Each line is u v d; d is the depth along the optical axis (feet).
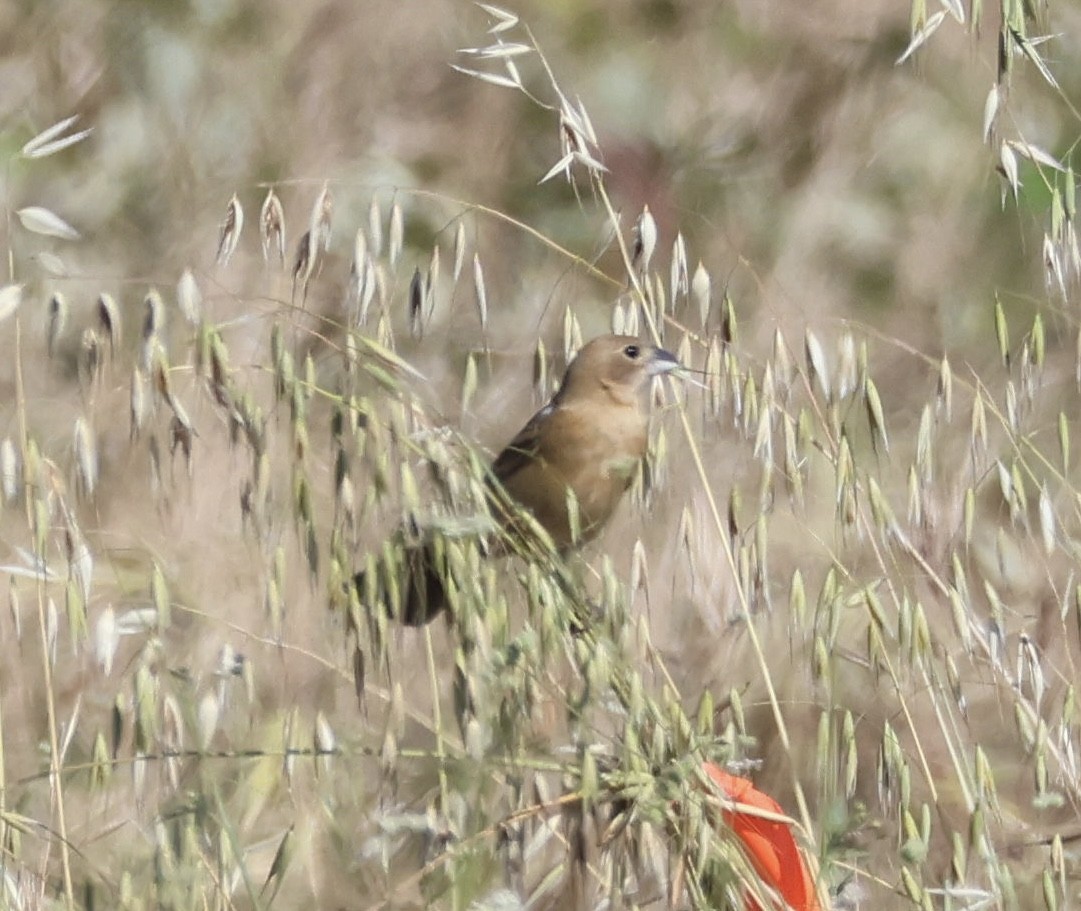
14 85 44.73
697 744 22.06
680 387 29.12
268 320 32.45
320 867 24.97
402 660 25.45
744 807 22.58
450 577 21.61
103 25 45.60
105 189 42.01
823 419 26.27
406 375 25.23
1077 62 46.73
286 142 43.88
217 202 41.78
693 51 48.37
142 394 22.98
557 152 46.16
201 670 27.40
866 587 24.31
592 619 22.67
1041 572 30.27
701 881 21.79
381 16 46.44
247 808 25.75
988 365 41.37
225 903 21.43
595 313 41.42
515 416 37.60
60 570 28.63
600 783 21.85
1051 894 23.15
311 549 22.56
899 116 46.65
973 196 45.39
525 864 21.81
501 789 23.13
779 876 22.90
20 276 38.01
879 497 24.91
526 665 21.58
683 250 26.84
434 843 21.79
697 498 30.17
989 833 25.41
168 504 29.78
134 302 38.11
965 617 24.54
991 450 32.55
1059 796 23.35
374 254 24.73
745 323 39.83
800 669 29.07
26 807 25.48
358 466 23.25
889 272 44.34
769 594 25.77
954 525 26.66
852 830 22.71
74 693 28.68
